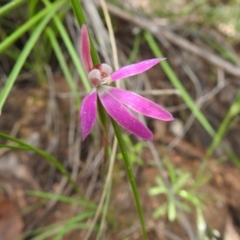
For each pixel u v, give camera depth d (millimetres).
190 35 199
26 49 115
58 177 152
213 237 139
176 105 179
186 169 162
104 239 136
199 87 181
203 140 176
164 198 148
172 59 188
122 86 146
